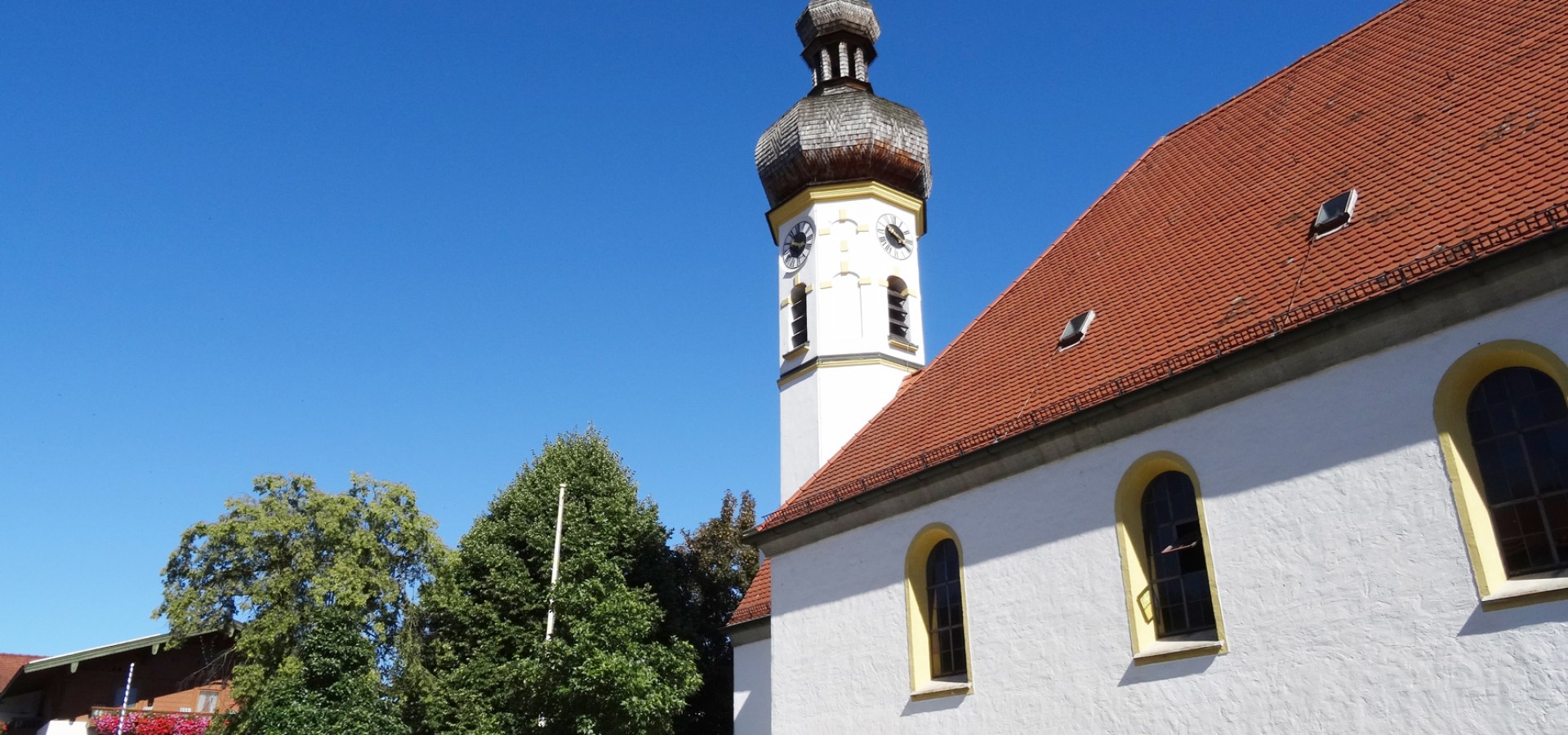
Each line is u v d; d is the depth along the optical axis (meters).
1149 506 17.83
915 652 20.84
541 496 42.69
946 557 21.11
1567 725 12.20
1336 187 18.67
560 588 32.75
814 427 33.09
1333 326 15.21
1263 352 15.99
